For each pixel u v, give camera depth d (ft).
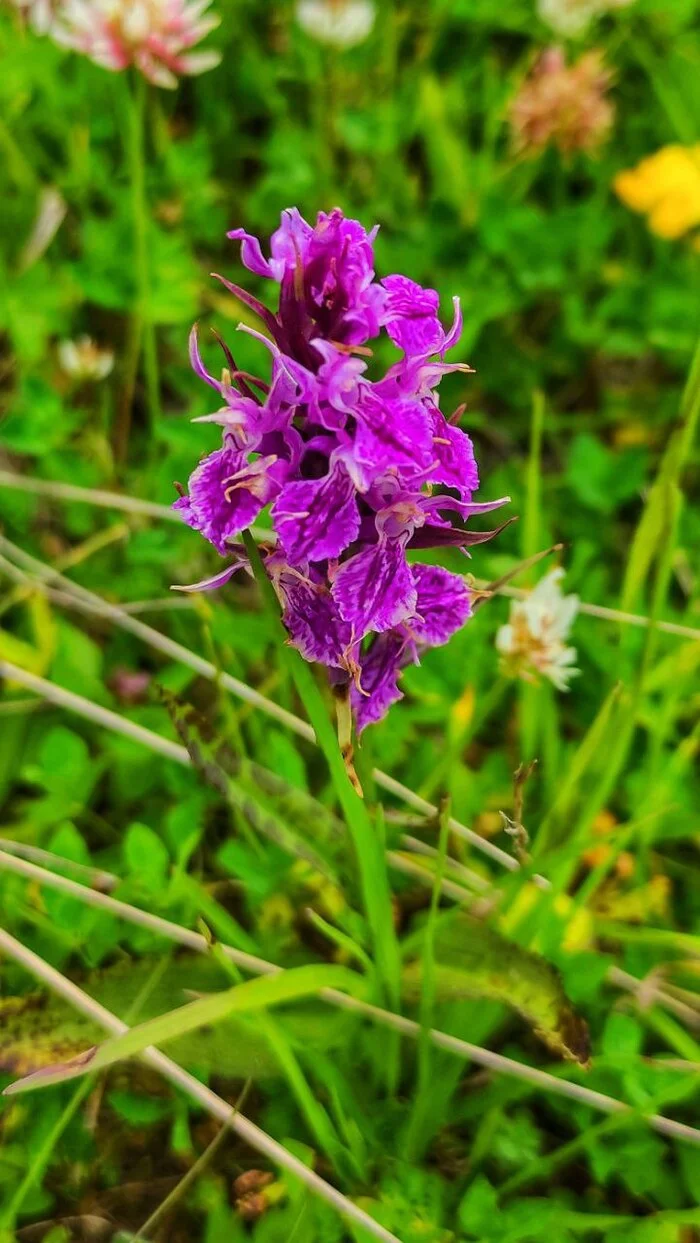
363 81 1.20
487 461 1.05
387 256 1.07
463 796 0.80
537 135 1.05
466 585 0.60
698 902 0.81
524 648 0.69
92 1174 0.71
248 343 0.99
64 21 0.92
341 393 0.52
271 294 1.03
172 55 0.85
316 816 0.73
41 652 0.85
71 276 0.99
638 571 0.74
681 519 0.96
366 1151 0.69
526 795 0.84
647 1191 0.71
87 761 0.80
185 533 0.91
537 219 1.07
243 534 0.54
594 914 0.78
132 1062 0.71
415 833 0.81
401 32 1.25
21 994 0.73
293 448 0.54
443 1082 0.69
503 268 1.08
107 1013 0.67
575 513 0.99
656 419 1.06
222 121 1.21
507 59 1.32
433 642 0.60
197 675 0.89
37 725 0.86
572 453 0.96
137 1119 0.70
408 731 0.83
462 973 0.66
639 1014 0.75
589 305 1.14
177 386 0.99
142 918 0.72
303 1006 0.70
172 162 1.11
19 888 0.76
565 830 0.79
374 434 0.52
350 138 1.12
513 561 0.88
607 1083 0.70
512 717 0.89
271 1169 0.71
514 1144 0.69
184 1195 0.71
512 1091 0.70
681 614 0.88
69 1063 0.54
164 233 1.10
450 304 1.04
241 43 1.22
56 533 0.97
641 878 0.79
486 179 1.11
